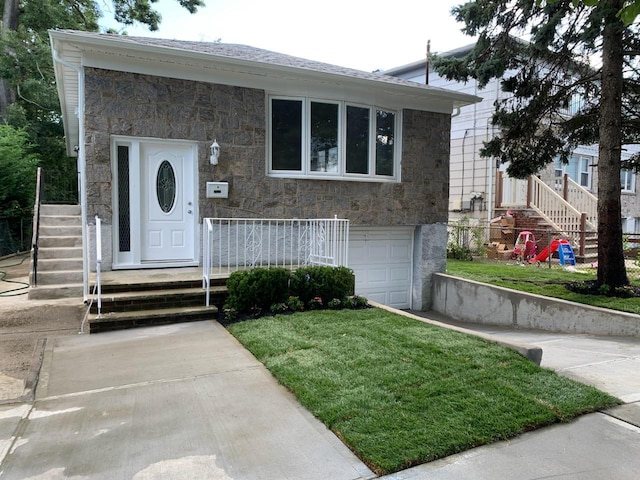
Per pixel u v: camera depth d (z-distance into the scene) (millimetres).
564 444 2951
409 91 8805
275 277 6348
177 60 6980
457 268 11328
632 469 2666
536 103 9180
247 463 2711
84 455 2791
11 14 16328
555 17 7859
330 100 8398
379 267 9602
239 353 4695
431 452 2783
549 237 11781
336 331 5297
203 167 7465
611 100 7676
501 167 15602
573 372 4395
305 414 3344
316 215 8461
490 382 3805
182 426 3164
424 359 4328
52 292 7281
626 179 19969
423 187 9570
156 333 5418
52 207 10016
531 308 7602
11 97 17203
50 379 4012
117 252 7109
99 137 6758
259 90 7836
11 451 2834
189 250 7621
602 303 6953
